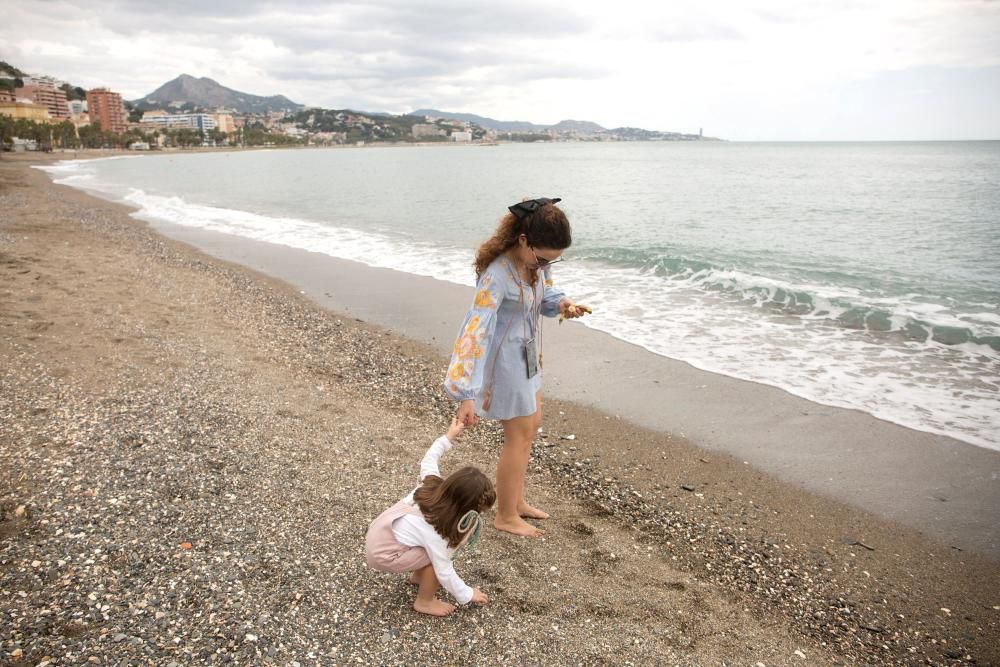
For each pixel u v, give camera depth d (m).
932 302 9.96
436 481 2.95
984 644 3.42
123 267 10.89
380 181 46.50
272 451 4.55
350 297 10.60
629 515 4.43
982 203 25.11
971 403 6.26
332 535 3.55
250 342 7.47
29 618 2.61
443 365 7.44
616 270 12.50
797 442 5.59
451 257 14.43
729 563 3.96
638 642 3.03
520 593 3.29
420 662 2.71
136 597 2.82
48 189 29.75
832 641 3.36
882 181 38.94
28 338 6.30
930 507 4.64
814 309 9.54
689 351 7.84
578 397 6.59
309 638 2.74
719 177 45.72
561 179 46.31
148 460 4.11
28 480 3.71
